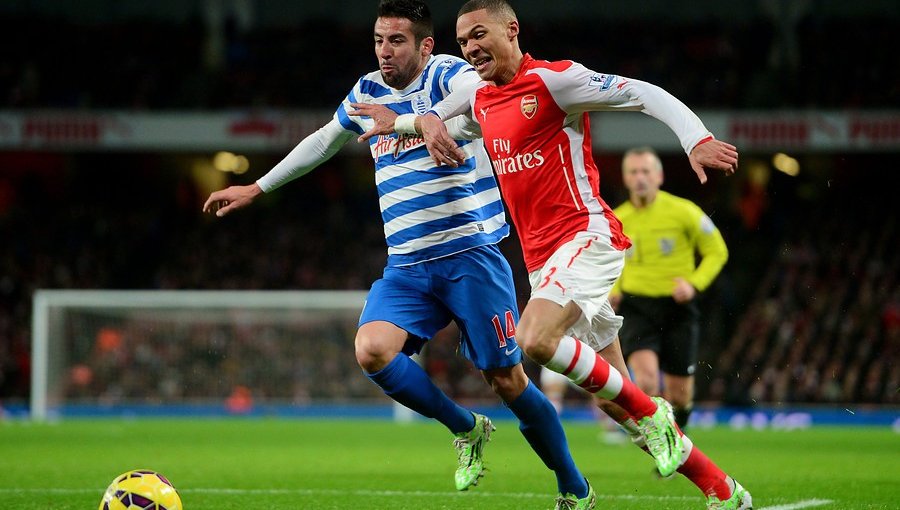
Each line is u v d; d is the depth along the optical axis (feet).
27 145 215.92
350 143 239.71
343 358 186.50
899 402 192.85
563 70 44.86
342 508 54.80
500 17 45.85
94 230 247.70
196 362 184.85
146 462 87.61
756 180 251.60
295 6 276.21
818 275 227.61
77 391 180.65
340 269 244.22
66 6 269.23
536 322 42.70
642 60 246.88
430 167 50.85
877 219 243.19
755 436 130.72
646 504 56.29
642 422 43.14
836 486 66.49
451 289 51.03
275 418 178.50
